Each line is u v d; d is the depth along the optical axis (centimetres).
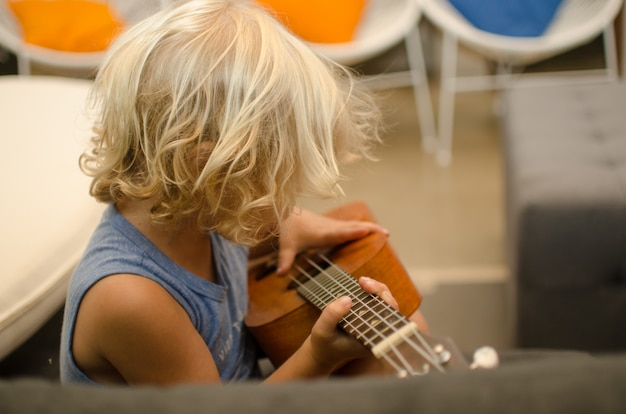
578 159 149
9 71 262
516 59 248
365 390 42
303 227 104
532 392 40
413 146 267
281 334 92
